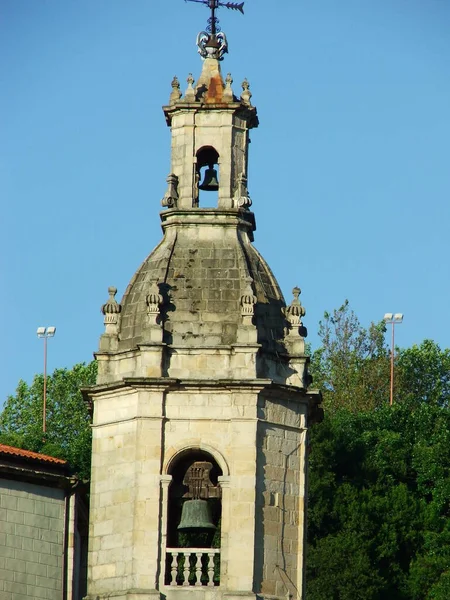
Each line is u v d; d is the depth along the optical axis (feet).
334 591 325.83
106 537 215.72
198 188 230.68
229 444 216.33
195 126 230.07
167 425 217.15
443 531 343.26
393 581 334.24
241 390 217.36
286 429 219.20
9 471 232.73
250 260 226.17
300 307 224.33
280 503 216.74
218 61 233.96
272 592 213.66
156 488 215.31
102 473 218.38
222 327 220.23
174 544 217.15
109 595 213.25
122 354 221.46
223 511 214.28
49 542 234.99
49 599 233.55
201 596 211.82
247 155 231.30
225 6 236.02
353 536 333.21
